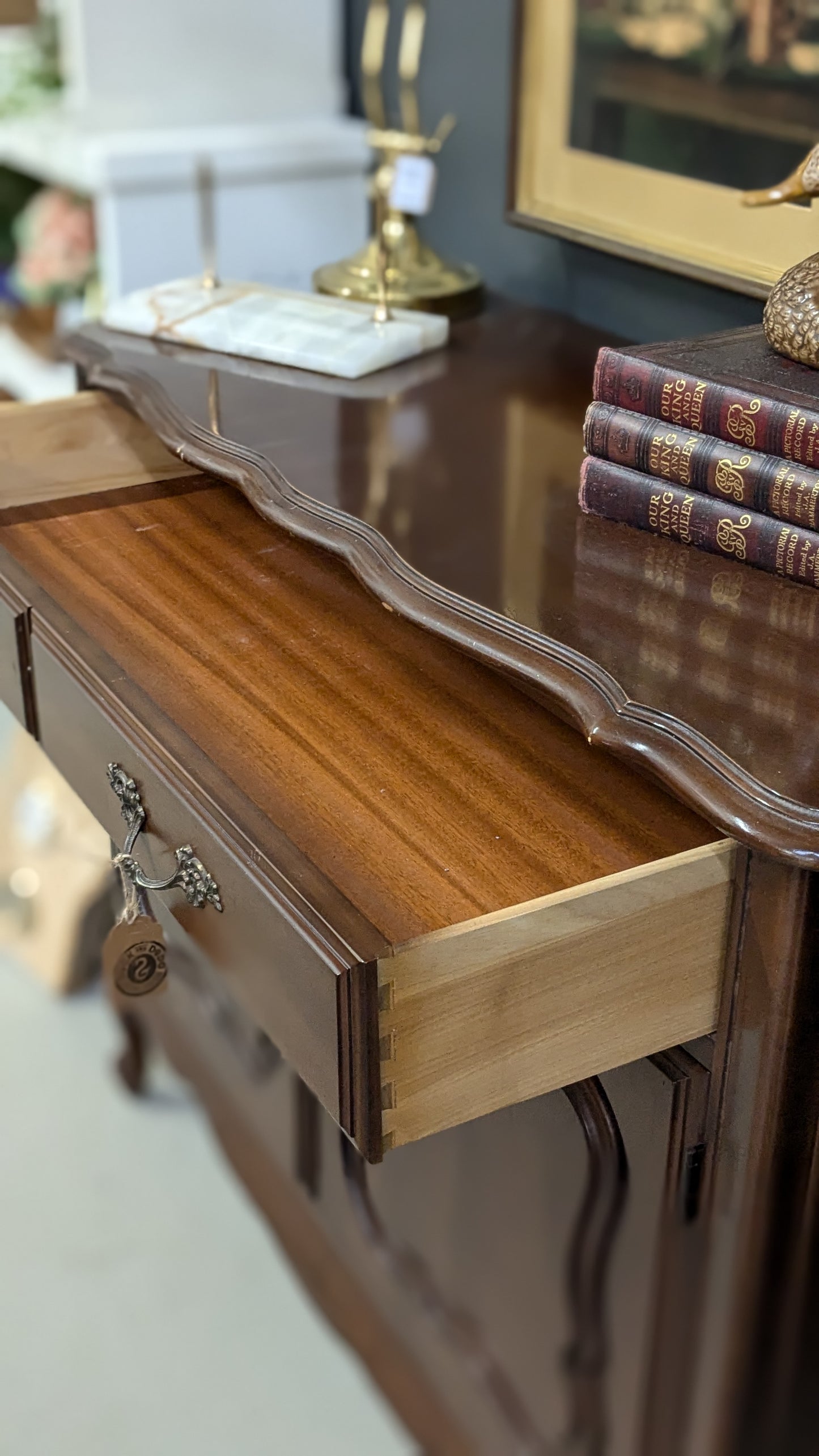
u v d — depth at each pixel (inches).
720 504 30.1
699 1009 26.1
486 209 52.7
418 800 25.8
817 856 22.5
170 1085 64.7
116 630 31.0
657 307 45.4
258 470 34.0
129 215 55.1
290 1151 50.7
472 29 50.9
